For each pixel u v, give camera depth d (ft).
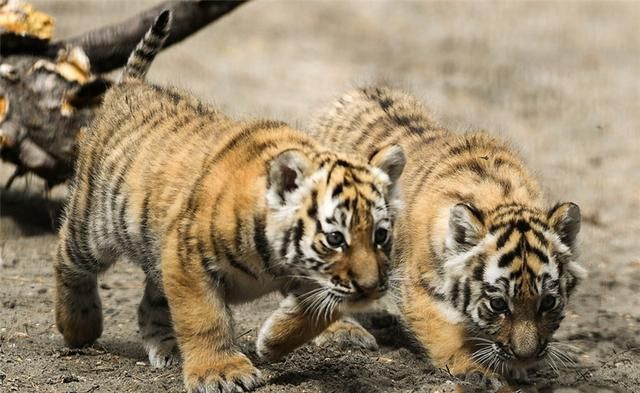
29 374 36.76
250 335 41.45
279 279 34.45
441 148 41.91
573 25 107.34
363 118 46.24
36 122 50.49
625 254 54.24
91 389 35.32
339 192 32.09
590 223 58.54
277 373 36.60
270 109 74.38
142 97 38.93
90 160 38.27
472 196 38.81
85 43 53.42
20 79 50.37
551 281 35.78
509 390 36.37
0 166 61.87
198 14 54.80
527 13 111.34
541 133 75.46
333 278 32.19
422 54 94.89
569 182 65.46
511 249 35.96
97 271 38.81
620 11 113.39
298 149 32.58
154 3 96.58
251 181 33.06
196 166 34.42
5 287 46.52
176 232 33.73
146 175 35.53
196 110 37.52
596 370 39.24
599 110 81.71
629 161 70.49
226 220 32.91
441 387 35.88
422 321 38.65
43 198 57.41
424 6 111.75
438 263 38.22
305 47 94.22
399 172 33.81
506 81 87.71
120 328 43.06
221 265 33.47
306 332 35.60
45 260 50.06
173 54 87.30
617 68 93.81
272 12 105.29
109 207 36.73
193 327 33.86
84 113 50.70
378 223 32.40
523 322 35.78
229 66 86.22
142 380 36.42
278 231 32.71
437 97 81.87
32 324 42.60
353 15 106.93
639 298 47.96
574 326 43.96
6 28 50.72
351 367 37.58
